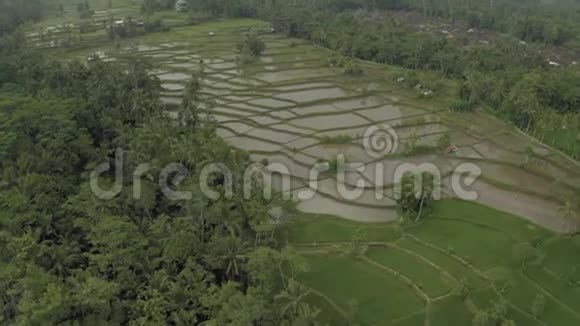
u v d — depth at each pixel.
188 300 48.31
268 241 59.00
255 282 51.44
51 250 52.72
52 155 70.25
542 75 105.94
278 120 100.88
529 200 73.81
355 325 51.19
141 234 55.81
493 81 104.50
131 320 46.22
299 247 64.75
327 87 118.31
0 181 63.19
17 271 47.78
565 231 66.00
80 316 46.41
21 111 75.50
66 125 75.25
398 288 57.47
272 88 117.50
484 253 62.09
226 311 44.81
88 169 72.12
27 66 105.12
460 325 52.03
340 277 59.38
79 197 60.72
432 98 110.69
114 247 51.41
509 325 47.56
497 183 77.44
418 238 65.56
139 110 88.44
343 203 73.88
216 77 125.25
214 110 105.50
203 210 59.38
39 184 61.44
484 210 71.00
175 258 52.47
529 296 55.09
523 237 64.75
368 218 70.50
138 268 51.53
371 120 100.62
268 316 45.75
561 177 79.38
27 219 56.09
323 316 53.12
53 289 44.22
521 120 95.50
